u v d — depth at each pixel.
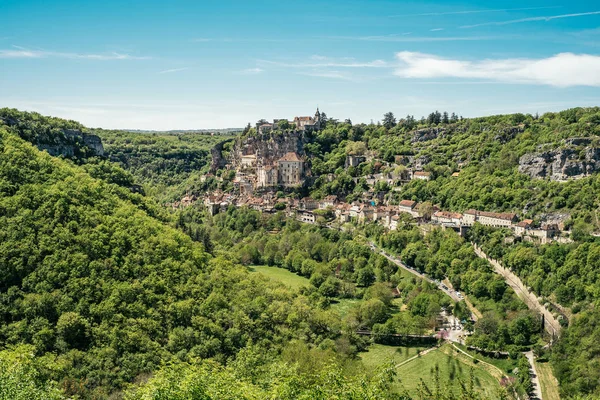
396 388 145.88
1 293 183.25
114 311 191.25
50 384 127.62
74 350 174.62
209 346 196.50
